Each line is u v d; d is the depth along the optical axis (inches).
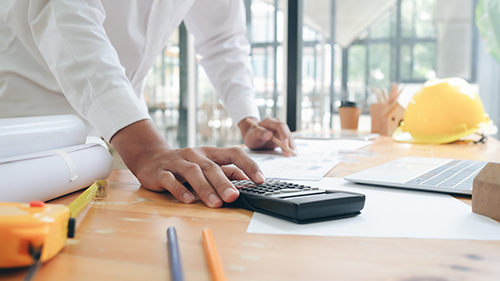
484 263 10.6
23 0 28.6
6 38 31.0
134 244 11.9
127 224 14.2
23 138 16.7
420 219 15.3
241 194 17.1
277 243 12.2
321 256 11.1
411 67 113.4
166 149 21.7
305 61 108.0
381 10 111.7
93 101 22.4
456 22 111.6
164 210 16.6
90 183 20.1
